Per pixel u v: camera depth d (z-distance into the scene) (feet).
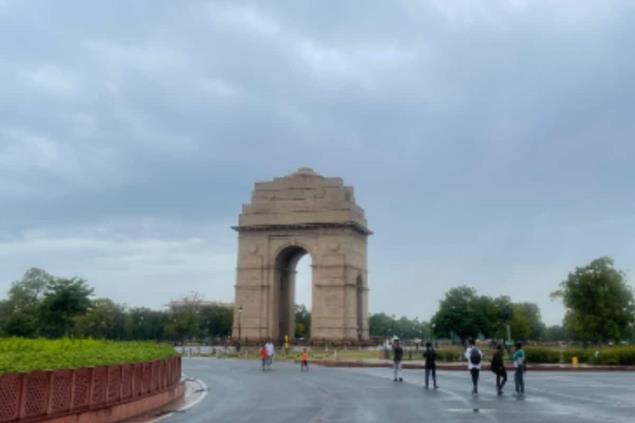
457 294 552.82
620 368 235.81
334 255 405.80
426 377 155.33
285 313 442.50
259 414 104.37
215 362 294.87
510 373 215.92
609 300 441.68
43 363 82.69
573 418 95.20
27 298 572.10
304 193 420.36
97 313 515.50
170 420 98.17
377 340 438.40
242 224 424.46
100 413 93.50
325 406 115.55
